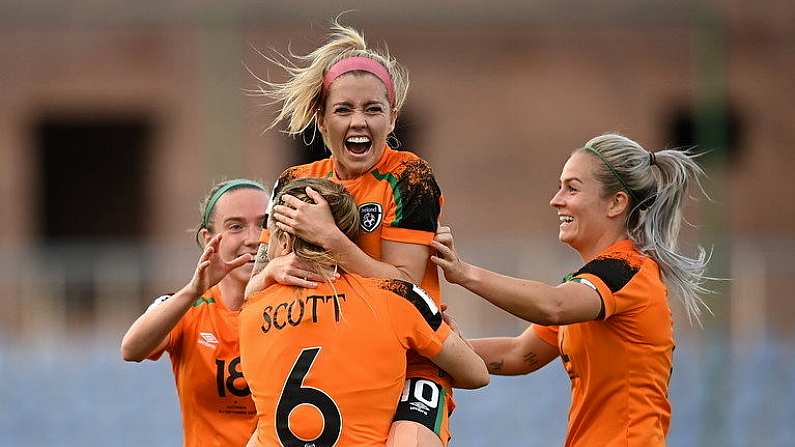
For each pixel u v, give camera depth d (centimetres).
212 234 1645
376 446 1315
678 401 4225
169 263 5103
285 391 1320
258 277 1401
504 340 1712
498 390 4631
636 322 1527
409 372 1408
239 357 1611
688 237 4488
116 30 6962
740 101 7175
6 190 7012
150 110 6988
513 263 4988
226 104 5084
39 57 6988
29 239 7050
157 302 1537
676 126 7050
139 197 8056
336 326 1327
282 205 1374
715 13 4694
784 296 5191
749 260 5216
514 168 6950
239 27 5169
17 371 4766
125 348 1522
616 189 1580
